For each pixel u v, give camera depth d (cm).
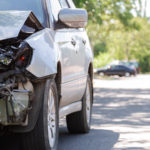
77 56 712
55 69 573
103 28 4928
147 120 1031
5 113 494
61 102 647
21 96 501
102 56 6588
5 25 546
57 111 602
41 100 544
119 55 7938
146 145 707
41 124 541
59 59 606
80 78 734
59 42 626
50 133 577
